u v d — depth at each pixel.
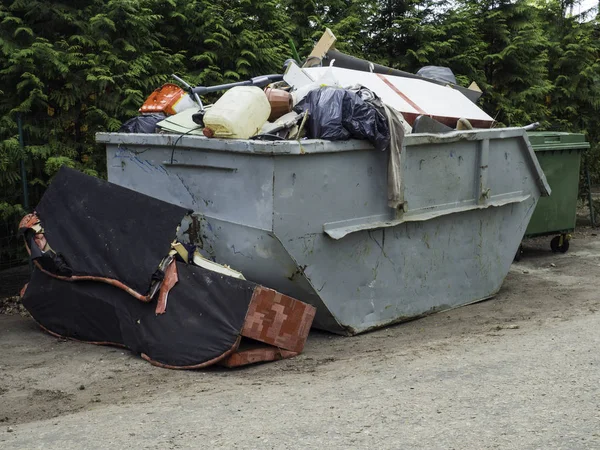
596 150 12.25
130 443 3.70
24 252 7.71
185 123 6.16
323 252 5.72
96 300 5.77
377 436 3.67
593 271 8.87
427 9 11.70
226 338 5.12
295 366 5.26
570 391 4.26
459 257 7.00
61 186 6.13
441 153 6.59
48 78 7.73
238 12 9.20
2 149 7.10
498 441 3.56
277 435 3.73
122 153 6.47
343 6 11.19
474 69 11.74
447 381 4.57
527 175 7.67
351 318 6.07
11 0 7.91
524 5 12.20
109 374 5.16
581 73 13.16
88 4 8.19
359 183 5.89
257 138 5.57
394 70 8.35
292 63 6.90
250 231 5.51
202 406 4.30
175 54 8.66
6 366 5.37
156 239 5.48
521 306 7.07
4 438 3.88
